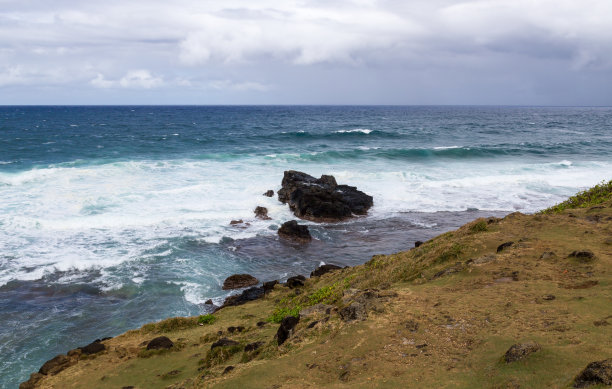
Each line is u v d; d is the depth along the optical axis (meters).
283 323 9.47
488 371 5.96
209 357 10.18
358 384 6.28
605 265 9.70
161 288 19.61
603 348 5.89
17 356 14.18
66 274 20.62
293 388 6.59
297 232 26.70
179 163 44.94
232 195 33.94
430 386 5.89
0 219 26.78
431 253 13.78
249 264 22.88
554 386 5.13
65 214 28.19
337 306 9.93
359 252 24.89
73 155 51.38
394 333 7.73
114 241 24.75
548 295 8.49
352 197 32.38
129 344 12.92
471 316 8.04
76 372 11.14
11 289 19.00
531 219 14.44
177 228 27.20
